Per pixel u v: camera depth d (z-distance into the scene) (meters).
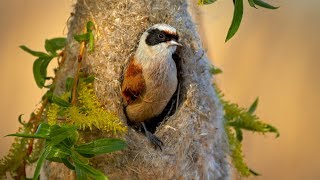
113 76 2.44
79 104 2.43
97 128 2.43
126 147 2.41
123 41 2.44
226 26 2.76
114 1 2.44
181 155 2.45
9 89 2.72
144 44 2.45
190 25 2.47
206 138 2.46
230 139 2.50
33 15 2.73
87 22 2.43
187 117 2.45
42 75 2.46
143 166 2.44
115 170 2.43
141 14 2.45
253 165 2.78
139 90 2.45
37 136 2.38
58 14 2.73
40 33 2.73
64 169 2.44
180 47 2.47
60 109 2.42
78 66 2.43
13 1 2.73
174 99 2.48
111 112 2.43
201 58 2.47
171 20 2.46
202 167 2.45
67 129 2.39
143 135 2.45
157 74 2.45
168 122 2.46
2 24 2.73
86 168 2.39
